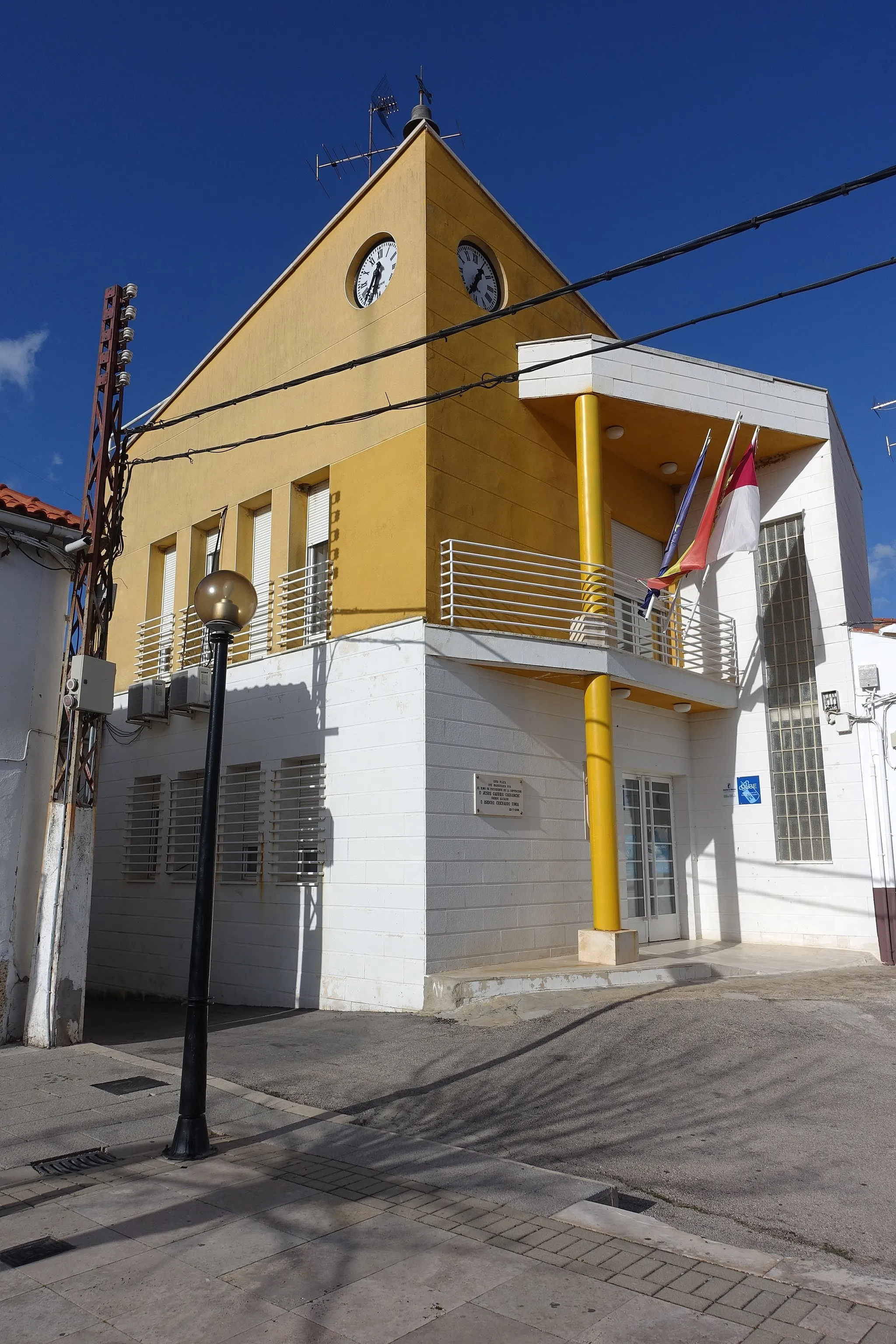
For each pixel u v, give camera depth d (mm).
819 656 14625
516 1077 7695
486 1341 3596
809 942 13977
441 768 11000
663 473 16172
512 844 11672
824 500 14992
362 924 11180
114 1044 9523
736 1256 4328
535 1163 5832
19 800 9594
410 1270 4195
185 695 14000
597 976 10758
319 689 12297
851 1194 5242
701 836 15320
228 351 15516
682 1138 6223
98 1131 6289
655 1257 4320
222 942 13172
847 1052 8055
